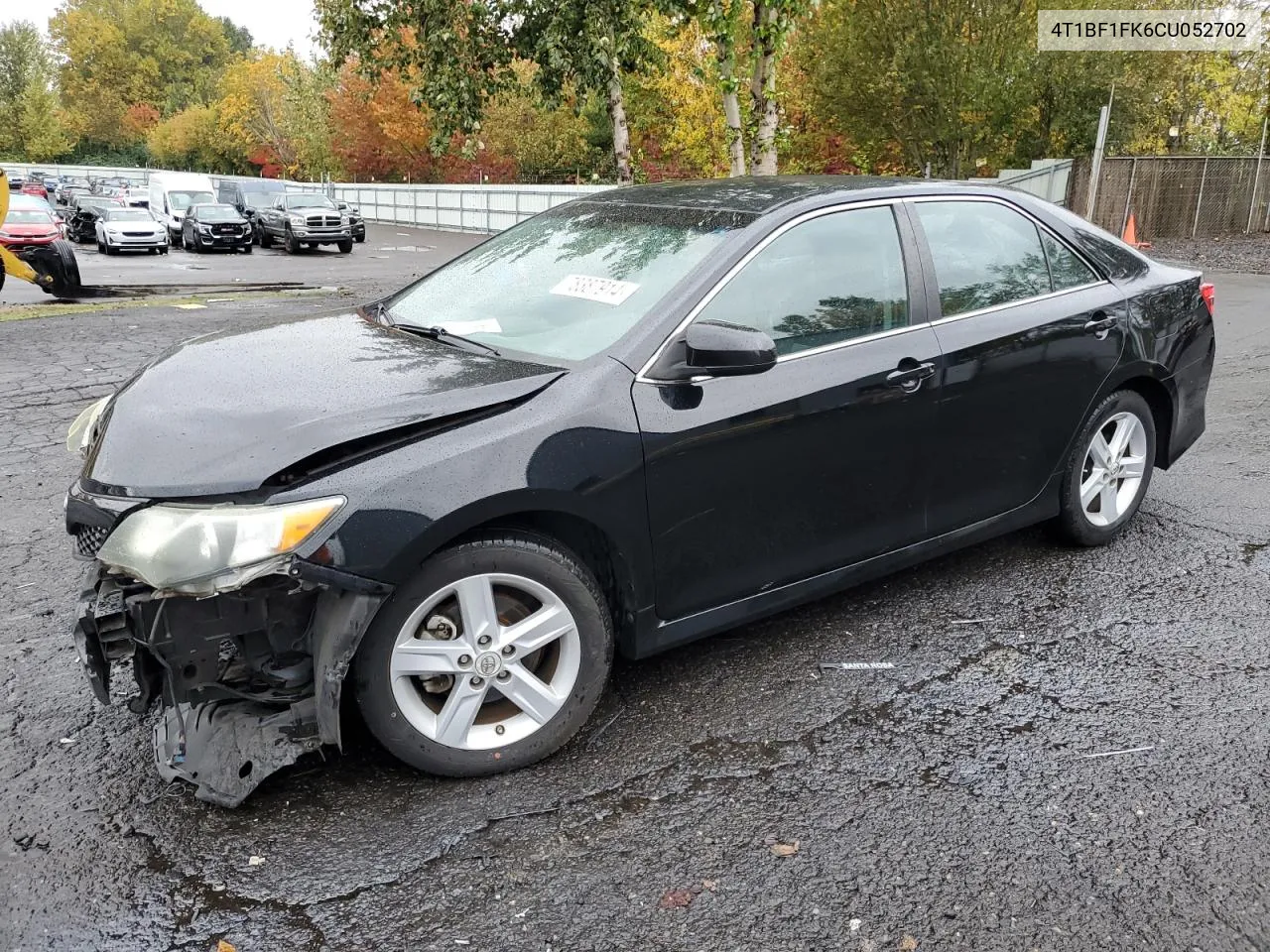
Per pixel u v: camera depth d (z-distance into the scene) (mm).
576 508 2850
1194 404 4742
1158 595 4145
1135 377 4375
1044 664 3598
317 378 3006
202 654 2574
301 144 59000
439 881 2506
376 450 2660
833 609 4043
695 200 3725
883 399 3479
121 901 2412
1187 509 5129
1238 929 2359
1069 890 2486
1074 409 4164
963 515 3922
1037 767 2998
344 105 50406
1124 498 4586
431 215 40812
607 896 2461
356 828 2691
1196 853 2619
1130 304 4324
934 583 4273
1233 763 3010
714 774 2955
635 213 3791
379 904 2422
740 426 3150
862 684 3463
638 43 11844
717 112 32094
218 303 13961
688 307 3154
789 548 3408
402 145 49156
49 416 7094
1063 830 2713
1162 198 22297
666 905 2434
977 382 3750
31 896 2420
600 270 3496
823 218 3520
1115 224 21969
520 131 46156
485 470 2701
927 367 3584
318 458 2600
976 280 3881
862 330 3518
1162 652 3688
